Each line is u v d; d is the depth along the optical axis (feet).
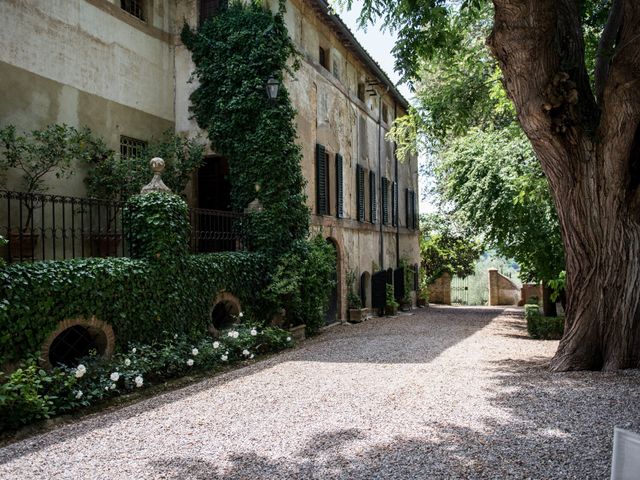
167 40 41.45
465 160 49.75
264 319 37.83
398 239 70.95
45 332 22.18
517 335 42.11
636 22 21.85
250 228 39.06
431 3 26.99
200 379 26.99
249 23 39.52
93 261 25.08
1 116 28.58
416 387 21.81
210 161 43.34
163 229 28.76
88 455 15.25
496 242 50.21
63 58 32.22
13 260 28.55
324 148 47.65
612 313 23.99
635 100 21.48
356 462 13.93
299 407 19.43
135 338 26.81
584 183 23.66
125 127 36.94
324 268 41.14
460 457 13.96
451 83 42.50
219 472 13.61
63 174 32.24
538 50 21.11
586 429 15.64
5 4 28.81
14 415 18.57
